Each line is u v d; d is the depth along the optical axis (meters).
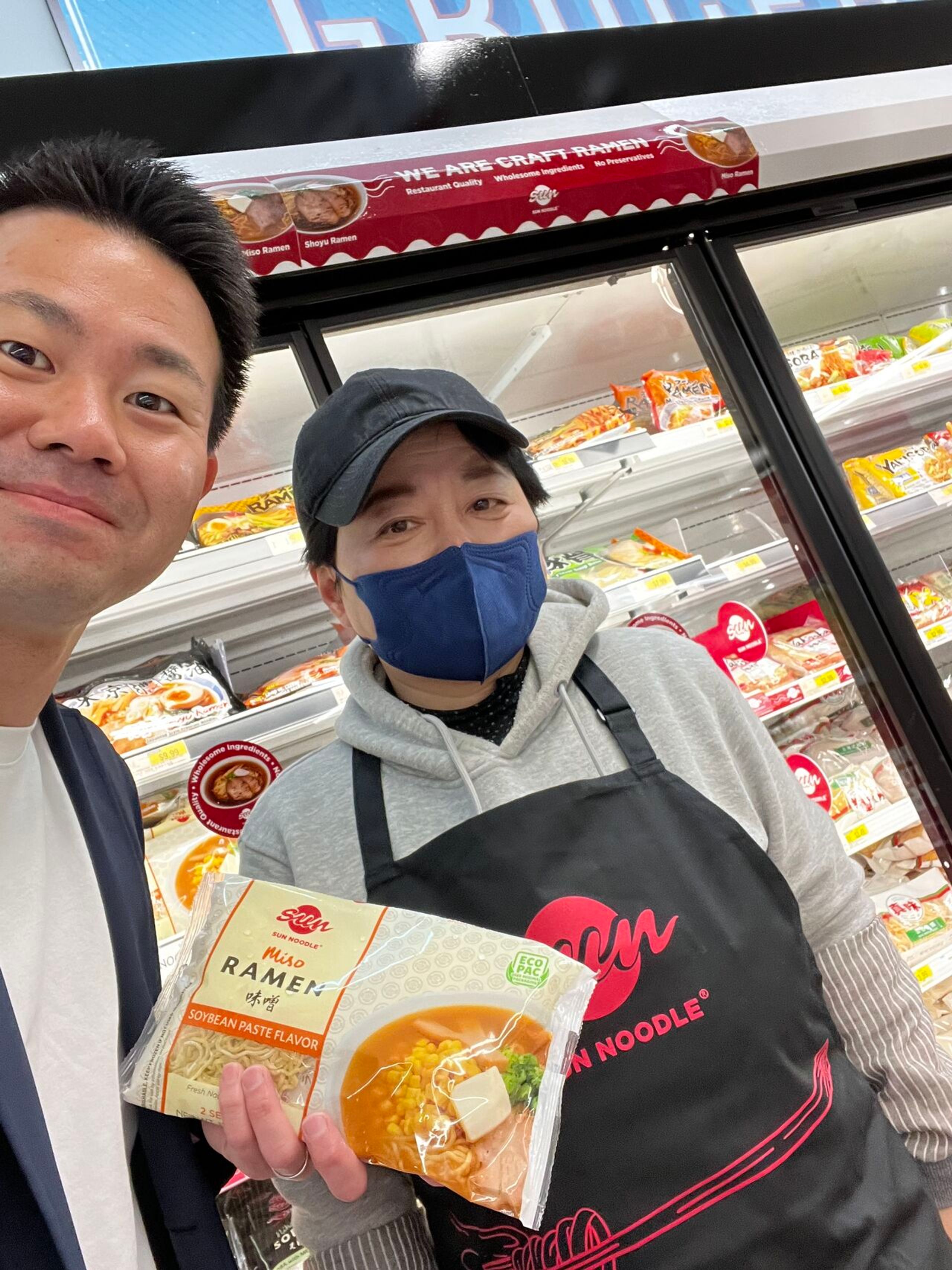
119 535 0.61
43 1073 0.60
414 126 1.54
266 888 0.73
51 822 0.71
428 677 0.94
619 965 0.76
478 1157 0.61
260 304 1.39
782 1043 0.76
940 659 2.09
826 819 1.00
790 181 1.67
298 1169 0.60
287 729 1.39
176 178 0.75
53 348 0.61
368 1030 0.64
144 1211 0.67
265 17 1.86
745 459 1.91
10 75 1.63
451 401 0.92
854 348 2.07
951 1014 1.70
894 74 1.91
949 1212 0.81
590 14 2.13
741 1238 0.69
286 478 1.80
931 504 1.85
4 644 0.61
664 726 0.91
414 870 0.82
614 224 1.59
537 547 0.99
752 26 1.83
